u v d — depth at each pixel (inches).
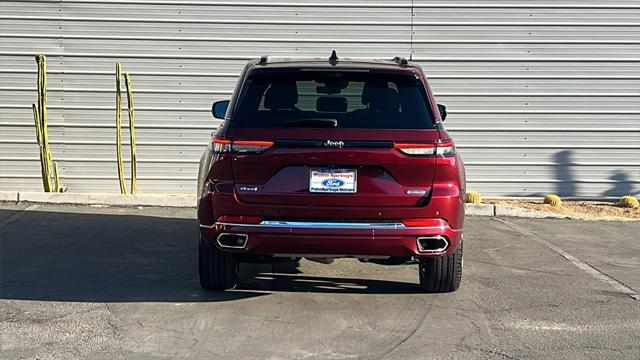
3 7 406.3
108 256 285.3
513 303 233.8
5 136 415.2
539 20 414.6
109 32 410.3
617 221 381.4
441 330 207.5
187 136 418.6
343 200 205.5
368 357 186.9
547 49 416.8
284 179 205.9
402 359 185.9
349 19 413.7
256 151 204.7
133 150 406.6
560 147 422.0
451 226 210.7
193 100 416.2
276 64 226.4
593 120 421.1
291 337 200.2
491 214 393.1
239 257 230.2
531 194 423.8
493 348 194.4
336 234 205.3
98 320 211.0
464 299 237.0
